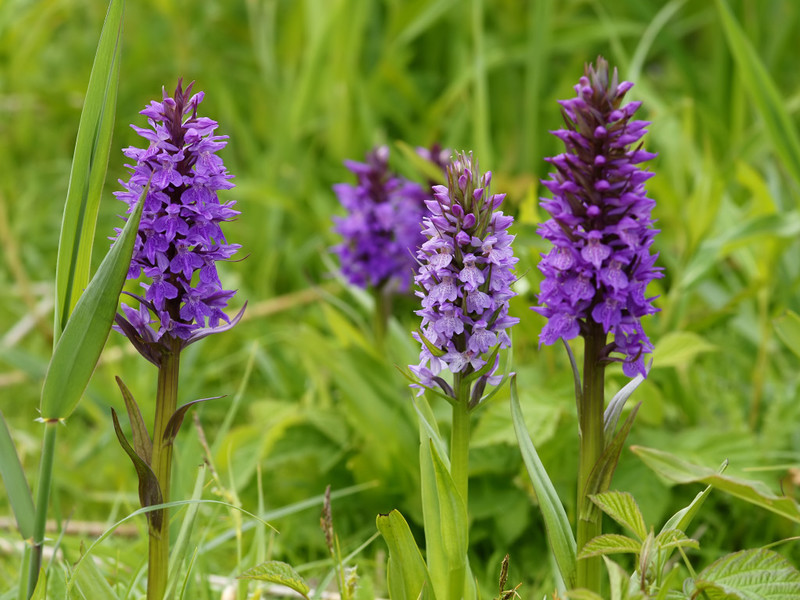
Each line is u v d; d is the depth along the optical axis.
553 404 1.49
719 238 1.61
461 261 1.29
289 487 1.55
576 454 1.49
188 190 1.28
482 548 1.51
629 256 1.26
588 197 1.27
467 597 1.32
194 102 1.29
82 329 1.28
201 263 1.29
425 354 1.31
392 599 1.32
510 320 1.30
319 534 1.51
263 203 2.29
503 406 1.49
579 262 1.27
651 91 2.22
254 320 2.03
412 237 1.61
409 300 1.89
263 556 1.39
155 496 1.29
